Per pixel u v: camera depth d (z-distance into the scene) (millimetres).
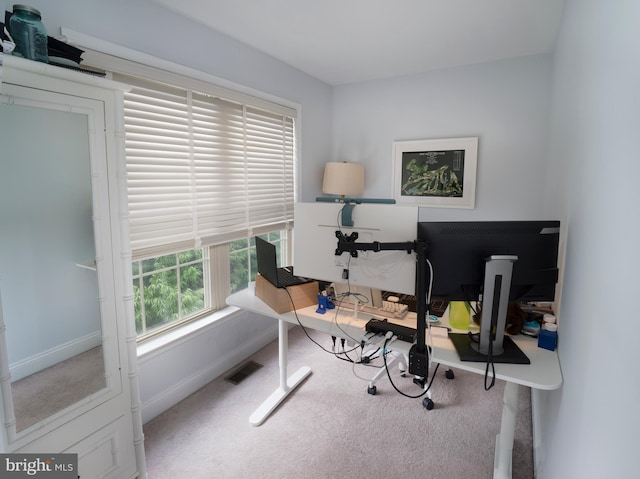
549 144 2549
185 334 2336
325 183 3395
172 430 2068
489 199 3068
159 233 2145
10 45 1108
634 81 676
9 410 1196
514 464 1812
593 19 1138
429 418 2162
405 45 2607
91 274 1418
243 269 2988
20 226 1250
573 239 1305
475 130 3059
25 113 1213
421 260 1321
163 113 2113
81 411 1402
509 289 1366
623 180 720
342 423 2121
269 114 2943
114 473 1538
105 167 1403
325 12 2115
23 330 1268
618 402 663
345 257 1646
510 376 1293
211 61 2344
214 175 2475
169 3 1997
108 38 1774
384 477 1738
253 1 1972
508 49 2680
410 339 1570
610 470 685
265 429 2074
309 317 1856
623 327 664
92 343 1438
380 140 3500
